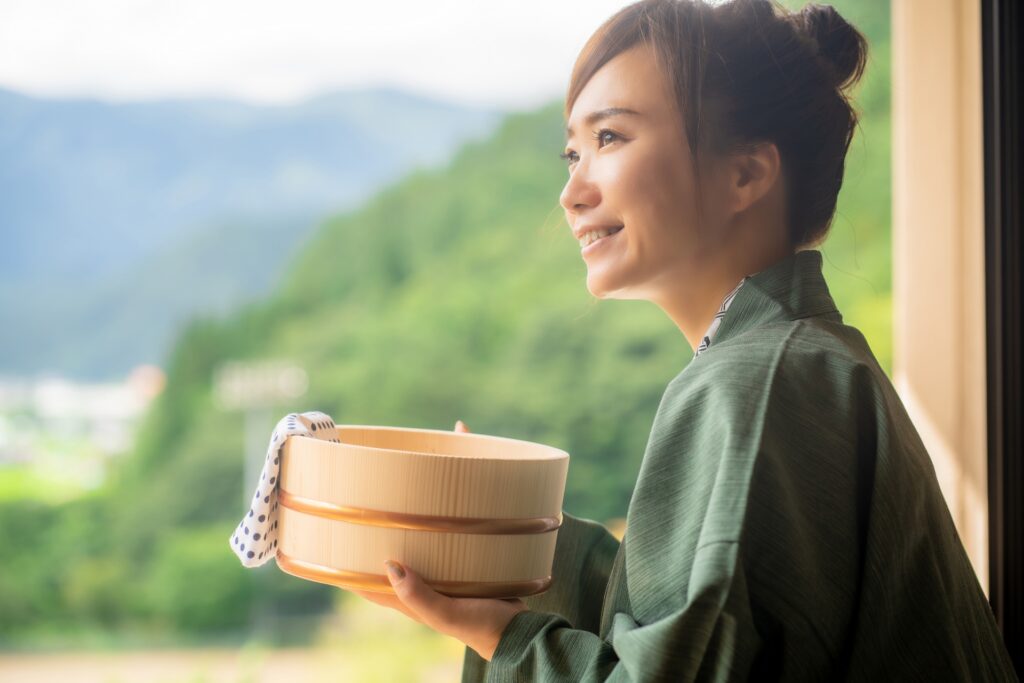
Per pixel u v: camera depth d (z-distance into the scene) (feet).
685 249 2.62
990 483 3.73
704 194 2.61
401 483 2.39
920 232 4.07
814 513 2.25
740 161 2.62
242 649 49.16
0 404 61.62
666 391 2.49
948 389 4.00
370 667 45.60
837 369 2.37
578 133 2.75
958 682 2.29
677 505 2.31
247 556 2.56
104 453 57.00
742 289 2.60
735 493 2.17
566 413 45.60
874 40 32.12
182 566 52.70
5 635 52.42
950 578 2.45
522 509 2.45
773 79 2.62
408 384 51.24
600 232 2.69
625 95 2.62
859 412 2.36
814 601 2.19
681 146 2.59
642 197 2.59
